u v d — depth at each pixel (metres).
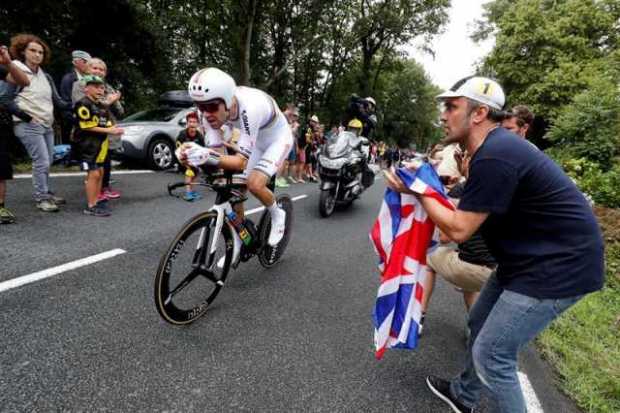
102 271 2.92
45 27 8.06
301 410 1.77
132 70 10.05
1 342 1.95
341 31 21.56
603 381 2.34
